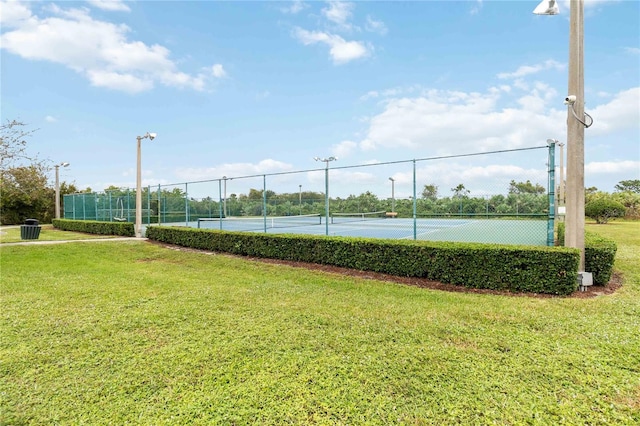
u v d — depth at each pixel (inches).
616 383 108.8
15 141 443.5
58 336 156.7
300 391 108.1
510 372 116.9
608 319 166.4
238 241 411.5
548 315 172.7
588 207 956.0
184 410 99.2
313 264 330.0
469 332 152.9
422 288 241.1
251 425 92.4
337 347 140.2
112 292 237.1
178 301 212.7
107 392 109.7
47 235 699.4
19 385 114.3
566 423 90.7
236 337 152.5
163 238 543.2
